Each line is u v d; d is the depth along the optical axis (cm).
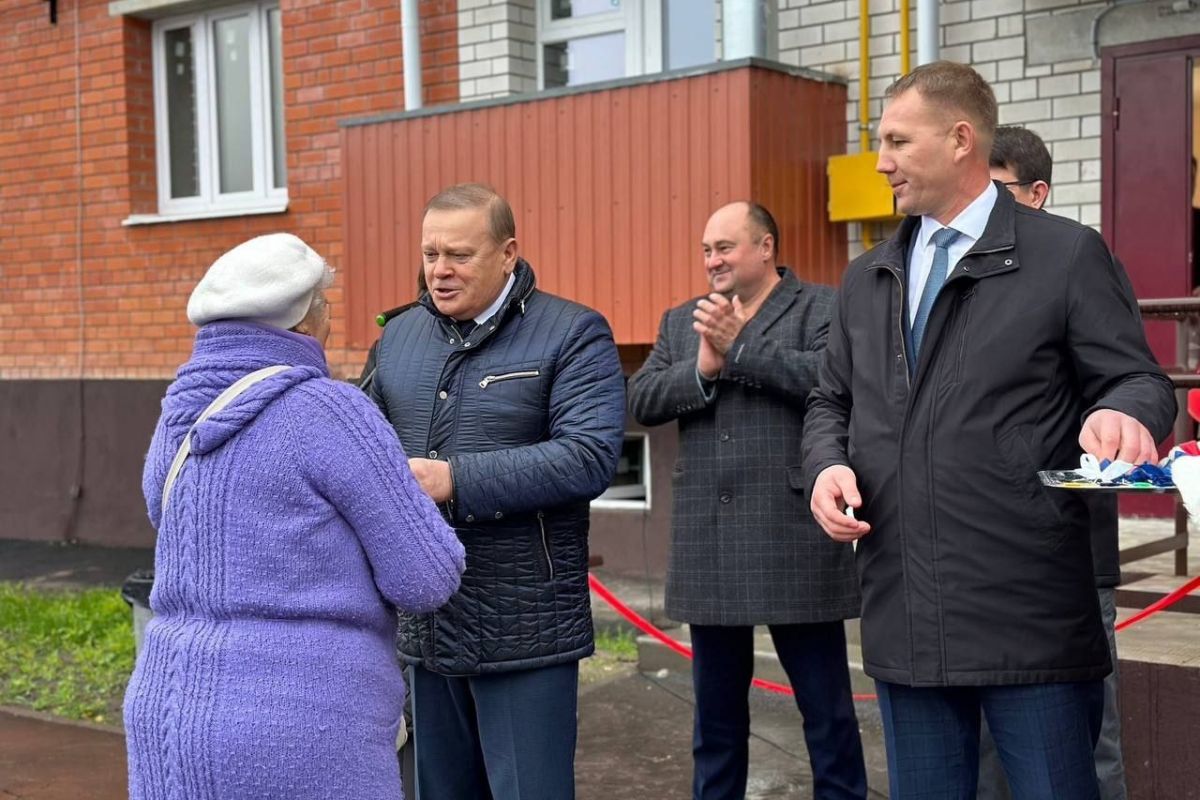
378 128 765
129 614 730
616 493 797
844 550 376
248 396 236
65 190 999
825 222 667
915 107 260
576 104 689
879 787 440
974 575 252
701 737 388
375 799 237
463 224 304
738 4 664
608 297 683
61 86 995
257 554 231
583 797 444
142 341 968
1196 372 427
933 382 258
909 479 258
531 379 306
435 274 306
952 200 262
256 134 945
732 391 379
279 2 917
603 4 795
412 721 322
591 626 314
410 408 317
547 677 304
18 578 876
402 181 756
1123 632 400
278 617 231
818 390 296
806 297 389
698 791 390
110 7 965
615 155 676
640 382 395
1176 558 448
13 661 654
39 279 1019
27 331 1027
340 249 862
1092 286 251
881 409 266
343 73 851
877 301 274
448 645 301
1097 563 310
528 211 709
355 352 860
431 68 820
